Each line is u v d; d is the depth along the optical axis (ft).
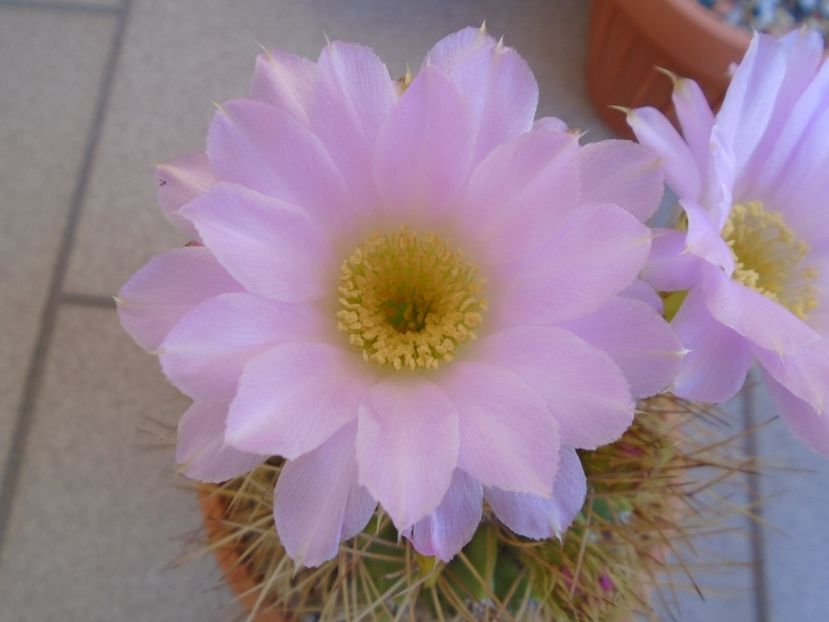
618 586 0.47
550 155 0.32
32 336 0.74
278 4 0.87
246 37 0.86
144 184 0.80
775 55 0.35
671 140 0.36
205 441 0.33
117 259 0.77
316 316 0.37
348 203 0.37
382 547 0.45
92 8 0.86
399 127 0.34
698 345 0.35
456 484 0.34
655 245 0.36
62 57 0.84
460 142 0.34
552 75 0.86
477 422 0.32
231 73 0.85
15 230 0.77
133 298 0.34
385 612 0.46
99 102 0.83
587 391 0.31
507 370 0.33
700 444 0.54
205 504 0.53
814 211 0.41
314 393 0.32
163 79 0.84
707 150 0.37
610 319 0.33
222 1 0.87
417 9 0.88
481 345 0.37
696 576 0.69
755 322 0.33
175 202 0.36
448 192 0.37
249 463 0.33
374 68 0.35
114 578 0.68
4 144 0.80
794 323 0.33
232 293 0.31
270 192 0.34
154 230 0.78
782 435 0.76
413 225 0.39
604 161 0.34
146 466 0.71
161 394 0.73
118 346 0.74
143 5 0.86
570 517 0.34
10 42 0.84
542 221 0.33
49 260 0.76
